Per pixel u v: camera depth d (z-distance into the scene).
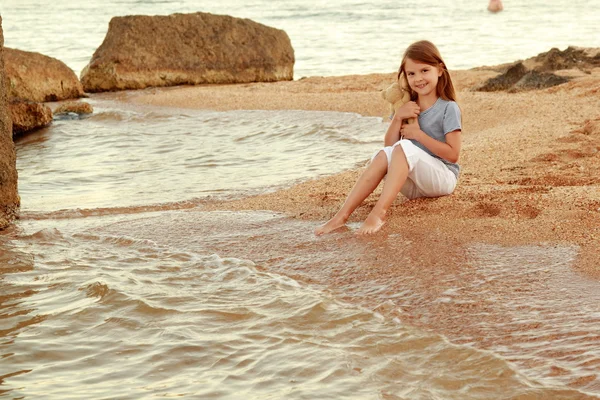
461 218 5.16
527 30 31.42
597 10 44.03
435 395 2.94
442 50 24.48
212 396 3.04
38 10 48.66
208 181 7.64
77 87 16.11
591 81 13.01
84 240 5.41
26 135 11.23
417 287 4.07
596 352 3.17
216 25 19.12
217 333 3.67
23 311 4.05
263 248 4.98
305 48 26.00
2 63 6.23
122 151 9.70
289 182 7.34
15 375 3.32
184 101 14.45
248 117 12.13
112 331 3.76
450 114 5.38
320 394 3.00
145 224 5.77
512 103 11.35
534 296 3.83
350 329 3.60
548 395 2.86
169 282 4.43
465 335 3.47
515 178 6.26
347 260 4.60
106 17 41.75
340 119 11.56
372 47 25.81
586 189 5.61
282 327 3.69
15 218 6.16
